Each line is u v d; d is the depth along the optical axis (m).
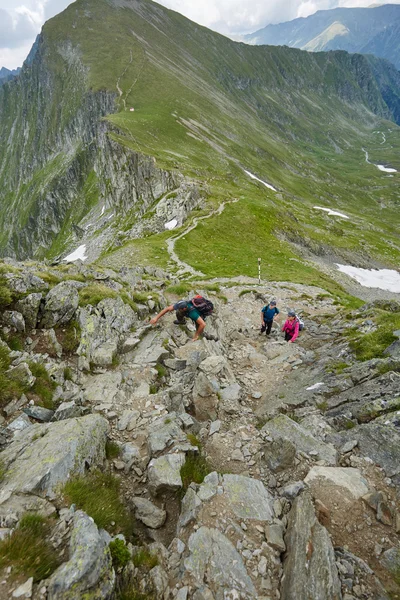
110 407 9.88
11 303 11.79
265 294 33.34
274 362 15.36
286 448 8.27
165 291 22.72
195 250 72.75
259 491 7.21
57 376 10.29
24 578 4.67
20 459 6.92
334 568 5.50
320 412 10.25
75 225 171.12
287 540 6.14
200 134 198.38
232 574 5.57
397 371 10.88
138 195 130.25
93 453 7.59
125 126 168.12
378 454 7.98
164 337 14.38
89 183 198.88
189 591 5.32
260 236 87.38
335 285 63.00
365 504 6.85
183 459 7.84
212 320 17.70
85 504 6.15
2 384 8.72
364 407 9.45
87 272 20.05
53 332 11.72
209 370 12.79
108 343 12.82
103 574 4.89
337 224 134.50
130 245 76.38
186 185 108.75
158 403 10.23
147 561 5.69
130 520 6.60
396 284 81.25
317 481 7.36
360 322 18.03
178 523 6.56
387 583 5.54
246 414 11.12
